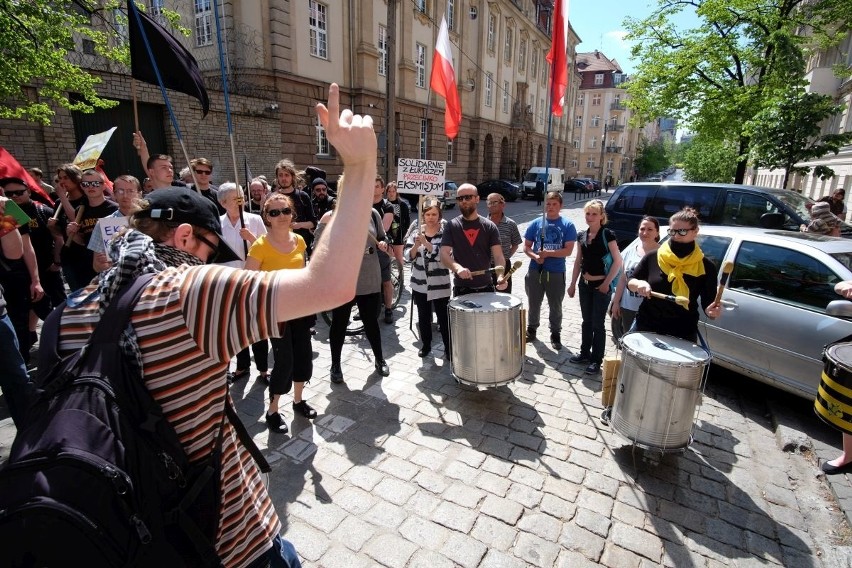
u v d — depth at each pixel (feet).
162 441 3.53
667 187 28.07
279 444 11.22
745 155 40.73
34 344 16.37
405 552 8.14
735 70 49.14
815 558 8.23
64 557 2.87
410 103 76.74
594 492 9.77
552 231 17.24
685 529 8.82
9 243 12.39
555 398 13.74
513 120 124.57
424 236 15.64
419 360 16.40
